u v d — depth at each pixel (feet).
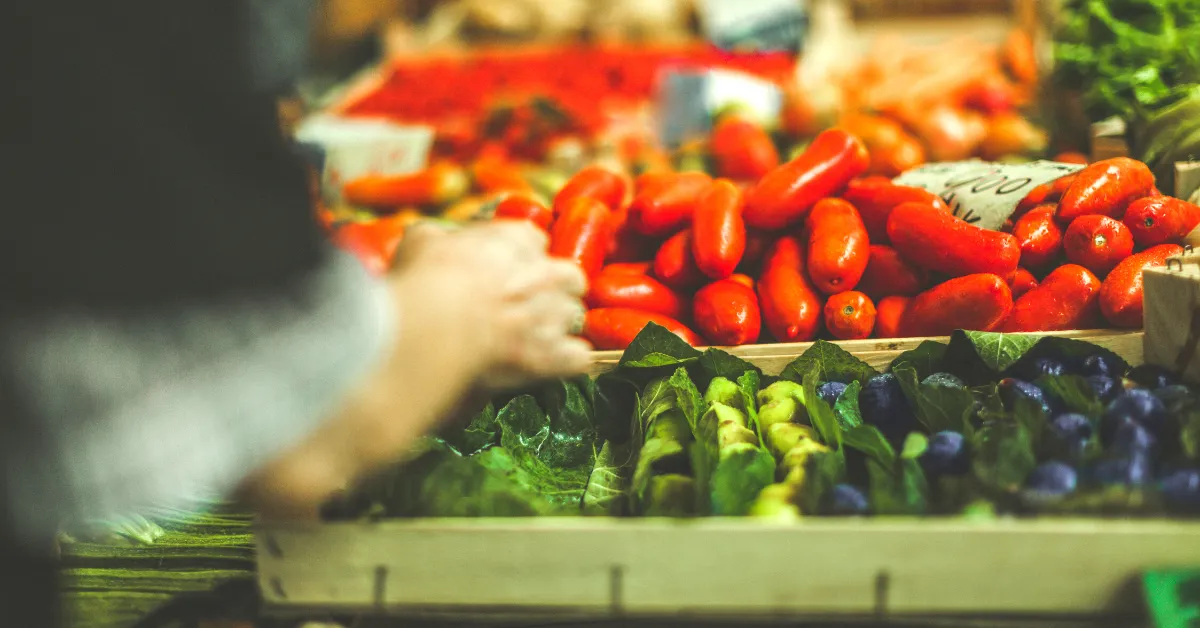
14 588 3.26
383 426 3.53
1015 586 3.82
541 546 4.03
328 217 8.57
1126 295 5.85
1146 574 3.71
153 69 3.02
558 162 13.03
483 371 3.96
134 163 2.99
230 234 3.14
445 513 4.26
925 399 4.84
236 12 3.11
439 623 4.64
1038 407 4.41
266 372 3.21
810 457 4.37
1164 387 4.84
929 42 17.83
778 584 3.92
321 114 14.53
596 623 4.49
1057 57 11.20
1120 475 4.02
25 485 2.97
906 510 3.98
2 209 2.93
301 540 4.16
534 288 4.05
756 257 7.10
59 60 2.90
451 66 16.65
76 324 2.99
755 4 17.90
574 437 5.51
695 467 4.38
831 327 6.37
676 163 12.62
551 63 16.84
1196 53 9.18
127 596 4.84
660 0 19.02
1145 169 6.50
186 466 3.13
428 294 3.69
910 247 6.36
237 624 4.63
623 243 7.39
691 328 6.91
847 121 11.69
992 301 5.91
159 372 3.08
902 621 3.91
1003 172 7.07
